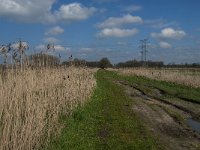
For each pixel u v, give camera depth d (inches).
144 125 883.4
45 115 669.3
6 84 700.0
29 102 642.2
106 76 3127.5
